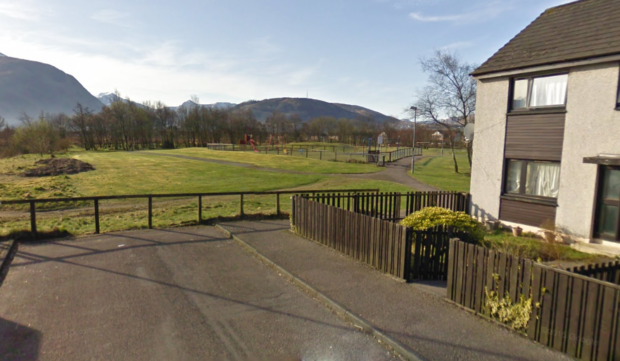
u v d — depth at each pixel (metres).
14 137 54.34
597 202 10.00
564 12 12.88
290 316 5.68
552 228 10.54
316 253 8.74
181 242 9.82
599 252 9.66
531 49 11.84
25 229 9.83
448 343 4.72
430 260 7.32
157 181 26.98
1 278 7.00
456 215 8.97
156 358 4.49
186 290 6.64
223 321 5.48
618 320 4.02
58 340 4.86
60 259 8.16
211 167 37.78
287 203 18.50
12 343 4.76
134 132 86.62
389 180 28.89
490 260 5.39
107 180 26.69
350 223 8.49
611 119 9.63
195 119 94.44
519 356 4.44
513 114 11.87
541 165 11.34
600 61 9.60
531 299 4.86
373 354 4.63
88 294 6.35
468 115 34.19
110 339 4.91
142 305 5.97
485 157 12.84
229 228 11.16
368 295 6.29
